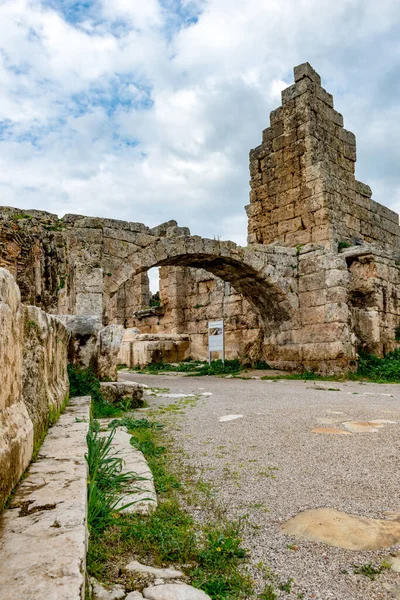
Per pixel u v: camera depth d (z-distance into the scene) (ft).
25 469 8.90
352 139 54.60
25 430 9.01
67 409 18.17
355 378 42.19
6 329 7.97
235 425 19.79
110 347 26.43
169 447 16.06
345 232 50.16
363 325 47.55
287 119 52.06
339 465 13.48
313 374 44.91
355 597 6.84
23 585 4.81
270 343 51.65
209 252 42.27
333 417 21.15
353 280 48.88
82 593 4.94
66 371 21.91
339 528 9.09
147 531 8.73
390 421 19.88
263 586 7.16
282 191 52.13
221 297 64.59
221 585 7.05
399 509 10.12
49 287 35.29
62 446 11.19
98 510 8.95
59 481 8.25
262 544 8.57
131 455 13.88
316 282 46.78
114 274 37.29
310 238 49.01
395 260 52.11
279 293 47.44
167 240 40.06
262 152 54.80
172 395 31.22
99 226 37.11
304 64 50.60
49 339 15.12
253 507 10.39
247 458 14.48
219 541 8.44
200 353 68.39
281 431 18.34
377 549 8.31
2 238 32.48
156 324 79.41
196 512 10.14
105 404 23.25
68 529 6.16
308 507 10.32
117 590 6.76
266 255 46.60
